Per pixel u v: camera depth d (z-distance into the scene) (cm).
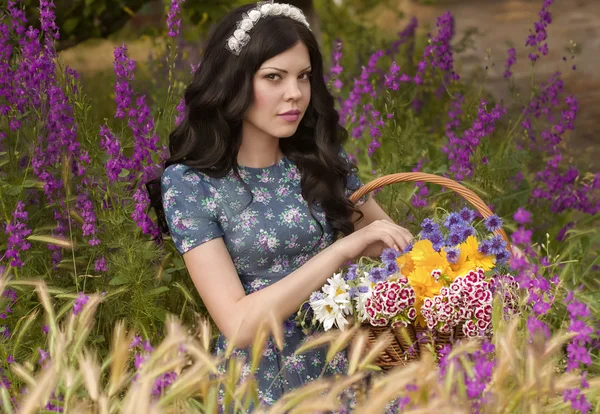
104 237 340
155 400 216
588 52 1242
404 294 246
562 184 458
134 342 253
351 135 491
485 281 248
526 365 205
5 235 339
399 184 396
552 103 488
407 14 1548
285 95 269
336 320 259
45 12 358
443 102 592
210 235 269
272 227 277
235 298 262
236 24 268
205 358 207
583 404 211
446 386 202
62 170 331
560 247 438
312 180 287
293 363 274
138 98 354
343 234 296
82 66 886
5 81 355
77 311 238
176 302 350
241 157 283
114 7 562
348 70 695
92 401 231
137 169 351
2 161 342
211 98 272
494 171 441
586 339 214
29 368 247
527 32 1415
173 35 385
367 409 193
